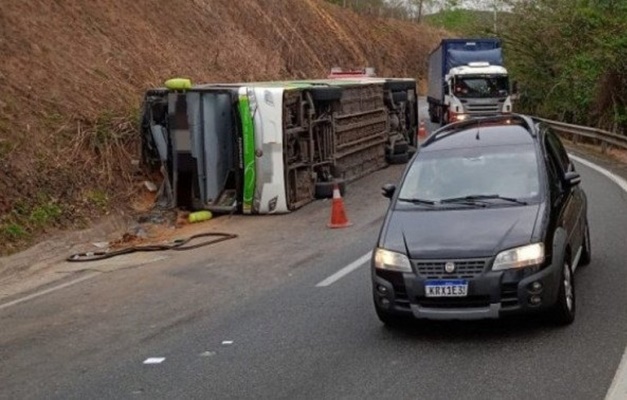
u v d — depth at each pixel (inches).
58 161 629.0
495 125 377.1
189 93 636.1
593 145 1081.4
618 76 1075.3
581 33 1259.2
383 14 2691.9
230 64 1171.9
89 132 675.4
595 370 257.9
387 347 295.9
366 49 2255.2
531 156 341.7
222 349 307.9
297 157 665.0
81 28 862.5
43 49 764.0
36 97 686.5
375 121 876.0
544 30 1368.1
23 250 525.0
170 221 624.4
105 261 500.7
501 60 1365.7
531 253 288.2
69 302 404.5
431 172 346.3
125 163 683.4
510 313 287.3
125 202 645.3
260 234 556.7
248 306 369.1
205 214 631.8
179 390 267.3
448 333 307.1
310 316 344.2
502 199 322.0
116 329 348.5
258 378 272.8
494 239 292.5
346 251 475.5
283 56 1476.4
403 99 987.3
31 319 377.1
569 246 318.7
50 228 564.4
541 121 398.6
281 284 407.2
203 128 637.3
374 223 566.3
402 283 295.4
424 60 2655.0
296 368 280.1
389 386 256.8
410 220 317.4
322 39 1870.1
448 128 385.1
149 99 661.9
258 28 1450.5
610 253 417.4
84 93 743.1
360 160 829.8
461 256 288.5
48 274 478.0
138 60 909.2
